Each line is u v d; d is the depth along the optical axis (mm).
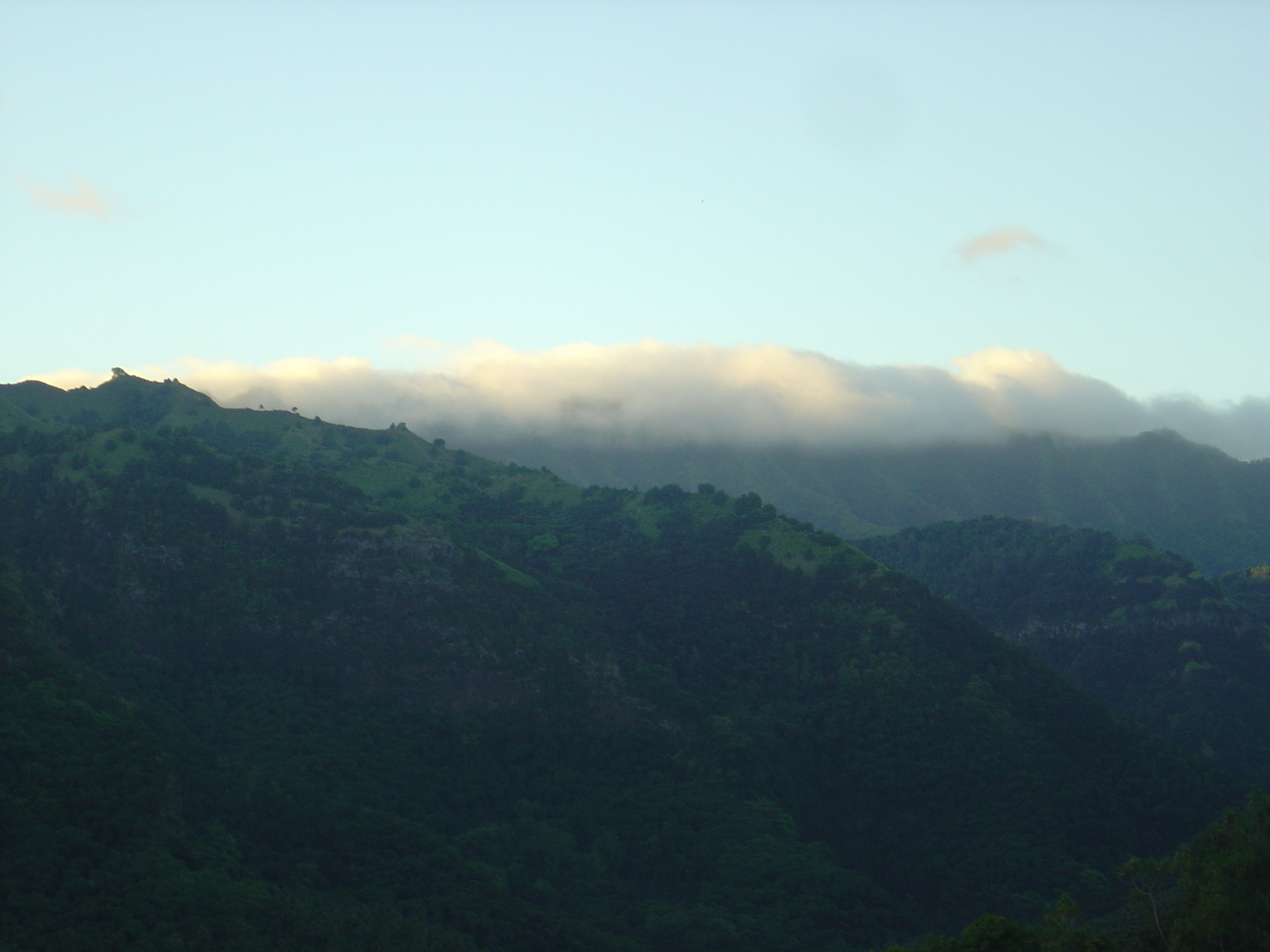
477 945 125875
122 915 107438
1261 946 94750
